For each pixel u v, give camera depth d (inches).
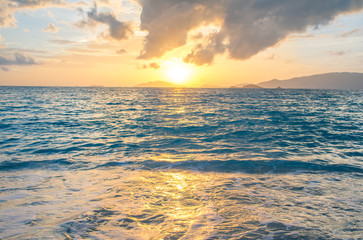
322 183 239.1
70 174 271.0
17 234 135.1
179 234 137.7
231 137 511.2
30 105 1406.3
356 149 399.5
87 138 501.4
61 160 334.3
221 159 339.0
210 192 213.6
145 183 239.6
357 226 148.7
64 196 201.9
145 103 1756.9
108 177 259.9
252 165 309.0
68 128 629.9
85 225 148.5
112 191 215.3
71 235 135.0
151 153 378.9
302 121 750.5
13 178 254.7
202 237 134.0
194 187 227.5
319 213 168.7
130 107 1369.3
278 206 181.6
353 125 667.4
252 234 137.6
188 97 2883.9
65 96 2721.5
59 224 148.9
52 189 220.2
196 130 600.7
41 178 255.1
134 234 137.6
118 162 325.4
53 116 883.4
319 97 2795.3
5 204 182.7
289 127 637.9
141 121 769.6
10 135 525.3
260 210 173.8
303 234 138.0
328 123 708.0
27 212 167.8
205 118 841.5
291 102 1831.9
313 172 278.4
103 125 683.4
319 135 526.0
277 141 468.8
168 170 288.8
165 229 144.1
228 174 273.3
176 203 187.6
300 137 506.0
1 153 371.2
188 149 406.9
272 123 711.1
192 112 1064.2
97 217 160.7
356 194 207.9
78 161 330.0
